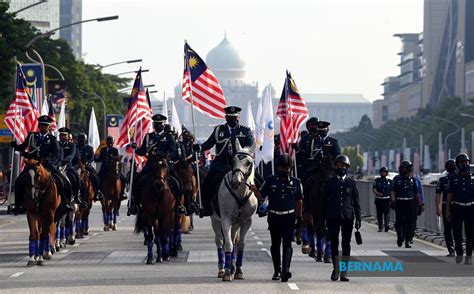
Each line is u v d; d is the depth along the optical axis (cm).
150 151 6531
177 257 6744
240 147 5397
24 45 14475
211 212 5497
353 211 5212
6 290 4869
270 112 8569
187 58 6731
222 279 5244
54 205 6341
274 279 5281
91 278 5400
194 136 6700
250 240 8350
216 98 6706
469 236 6272
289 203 5166
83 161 8544
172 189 6450
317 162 6391
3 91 14500
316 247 6788
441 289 4853
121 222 11106
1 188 16138
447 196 6331
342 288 4888
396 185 7781
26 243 8062
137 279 5344
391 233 9550
